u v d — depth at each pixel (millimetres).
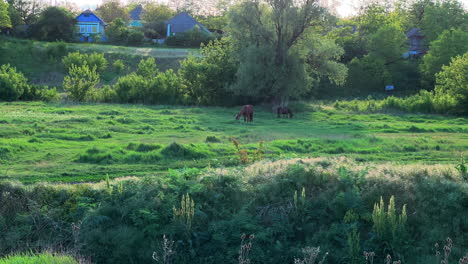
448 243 10117
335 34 64312
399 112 39031
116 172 15289
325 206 11555
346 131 26641
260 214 11516
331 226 10945
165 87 42281
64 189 11922
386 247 10273
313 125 29875
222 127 26953
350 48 63062
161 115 31328
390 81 56688
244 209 11398
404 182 12227
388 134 25828
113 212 11117
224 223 10938
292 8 38750
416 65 62969
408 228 10992
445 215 11305
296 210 11414
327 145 20734
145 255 10172
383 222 10500
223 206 11648
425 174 12852
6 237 10484
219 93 43500
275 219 11266
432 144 21281
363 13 71625
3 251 10188
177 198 11617
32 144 18938
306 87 41125
